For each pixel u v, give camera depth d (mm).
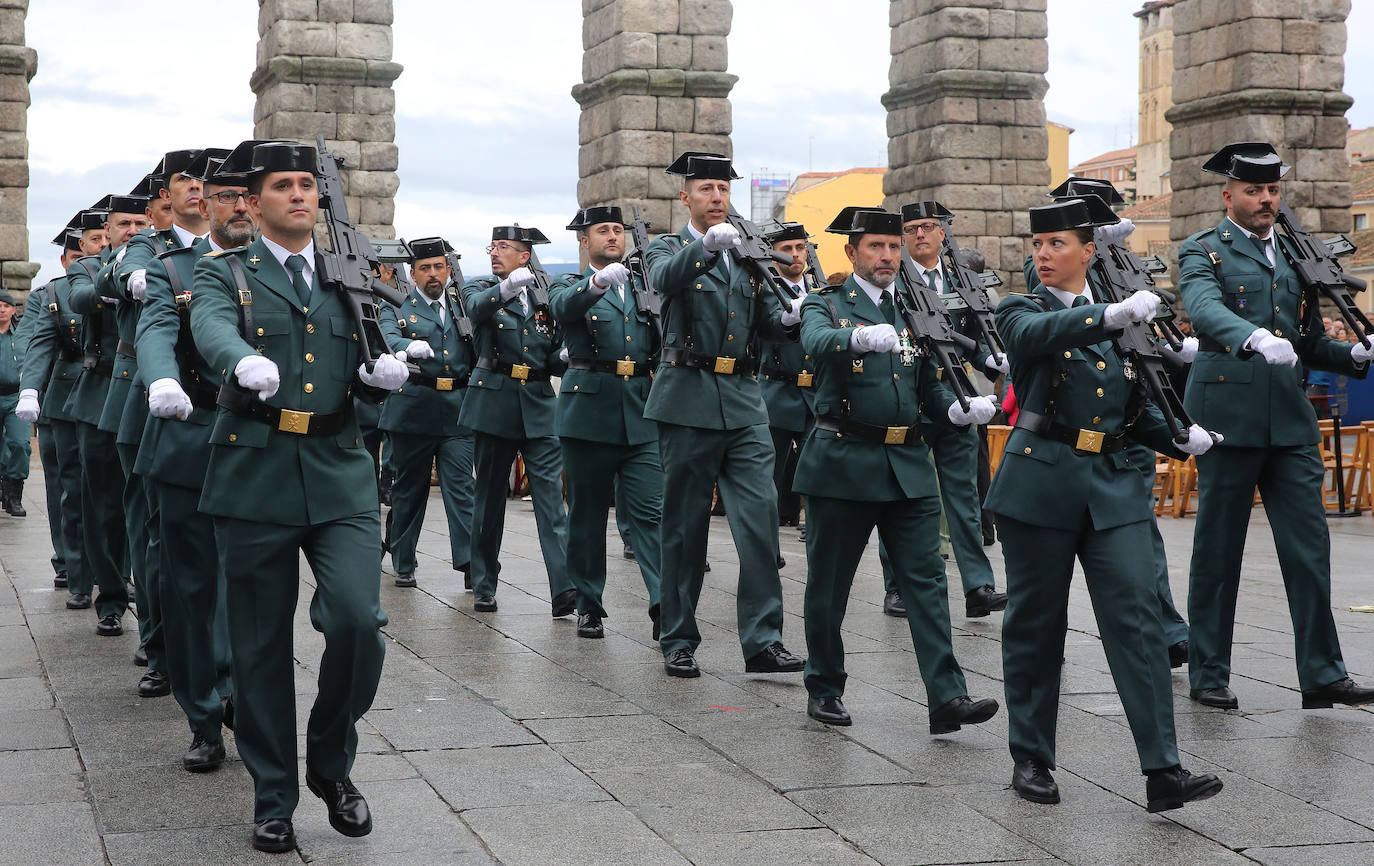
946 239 9250
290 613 5035
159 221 7125
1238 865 4840
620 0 19859
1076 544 5641
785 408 11836
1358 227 51500
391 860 4832
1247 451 6941
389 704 6918
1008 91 21703
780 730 6516
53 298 9383
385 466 14828
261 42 21234
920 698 7164
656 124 20094
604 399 8680
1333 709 6957
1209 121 22031
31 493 17406
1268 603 9898
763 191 76375
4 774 5812
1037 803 5488
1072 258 5750
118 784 5688
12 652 8195
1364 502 16469
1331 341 7246
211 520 5848
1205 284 6895
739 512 7633
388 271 12172
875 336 6105
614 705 6961
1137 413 5762
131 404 6883
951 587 10648
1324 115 21609
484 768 5863
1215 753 6184
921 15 22000
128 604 9016
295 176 5070
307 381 5012
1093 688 7383
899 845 5000
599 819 5238
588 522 8719
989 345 8430
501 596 10203
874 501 6406
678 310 7770
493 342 9562
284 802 4977
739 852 4914
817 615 6613
